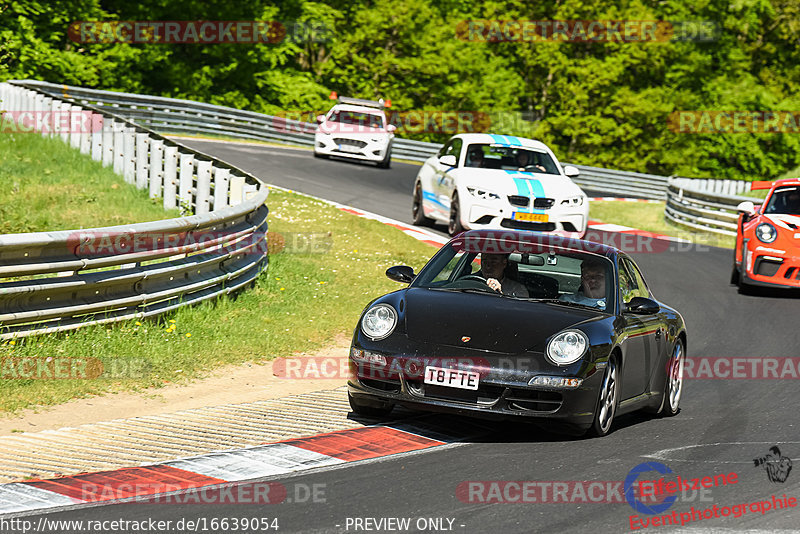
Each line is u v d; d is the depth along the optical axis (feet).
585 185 421.18
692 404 100.78
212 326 112.88
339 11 520.83
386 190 270.46
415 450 73.46
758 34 640.58
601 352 78.13
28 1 399.85
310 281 148.56
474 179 181.16
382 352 78.38
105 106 335.26
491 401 76.13
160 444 72.08
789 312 158.51
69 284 94.94
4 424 74.90
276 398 91.40
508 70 582.76
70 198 182.39
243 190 159.02
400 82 547.49
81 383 86.99
